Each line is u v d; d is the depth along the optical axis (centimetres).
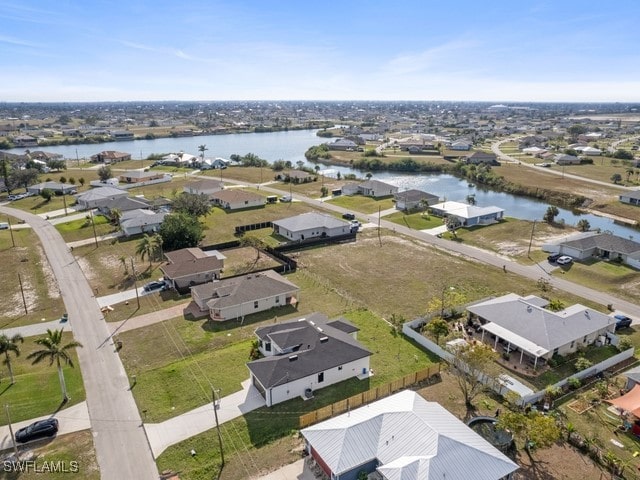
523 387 4238
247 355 4862
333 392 4259
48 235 9200
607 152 19875
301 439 3656
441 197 13662
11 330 5412
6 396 4144
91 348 5006
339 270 7400
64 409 3997
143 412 3959
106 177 14812
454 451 3088
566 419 3866
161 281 6712
